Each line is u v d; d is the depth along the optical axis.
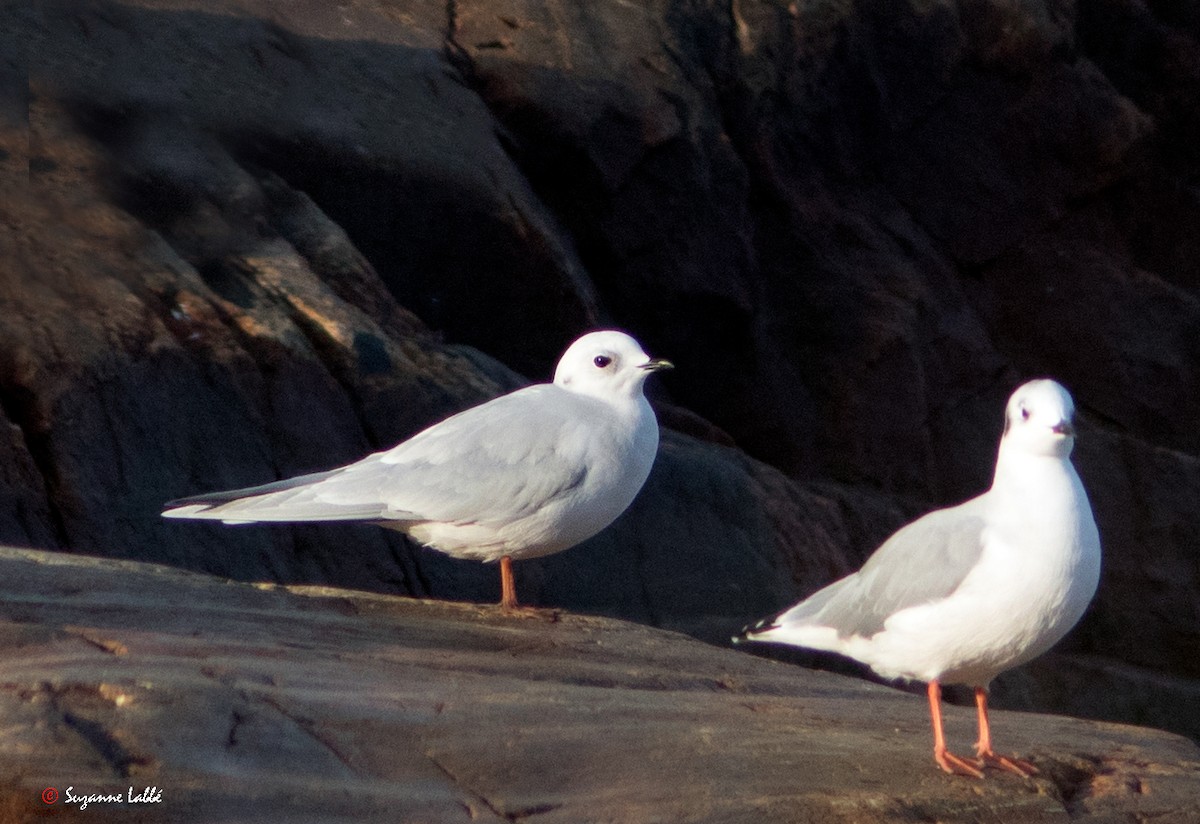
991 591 6.68
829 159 21.56
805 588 16.11
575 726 6.77
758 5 21.02
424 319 16.97
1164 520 22.66
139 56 15.81
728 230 20.06
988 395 22.17
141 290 12.60
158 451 11.60
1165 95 24.17
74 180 13.70
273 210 15.00
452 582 12.98
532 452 8.97
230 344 12.41
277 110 16.19
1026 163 22.84
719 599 15.03
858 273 21.25
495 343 17.48
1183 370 23.42
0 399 11.13
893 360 20.95
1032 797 6.75
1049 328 23.20
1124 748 7.98
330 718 6.29
